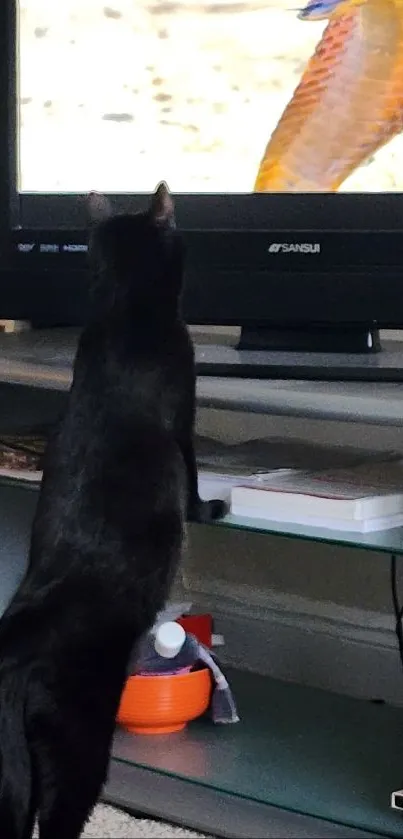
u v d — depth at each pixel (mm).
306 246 1416
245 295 1452
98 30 1499
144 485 1215
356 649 1664
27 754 1170
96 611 1184
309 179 1413
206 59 1448
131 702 1472
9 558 1614
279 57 1410
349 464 1447
